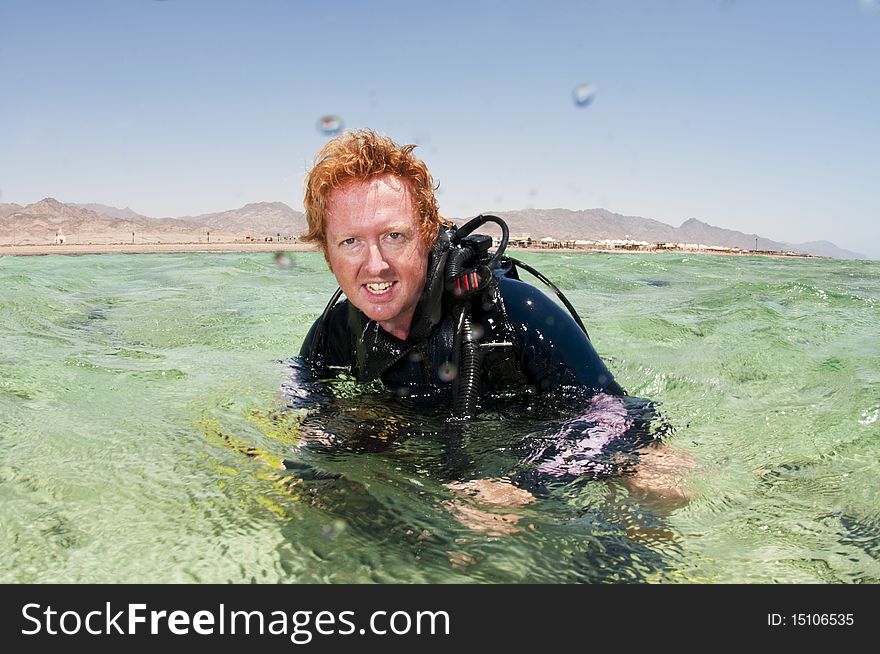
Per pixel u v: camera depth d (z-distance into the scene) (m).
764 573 1.20
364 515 1.33
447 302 1.89
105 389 2.28
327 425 1.83
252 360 2.87
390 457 1.63
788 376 2.72
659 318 4.03
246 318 4.13
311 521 1.31
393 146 1.71
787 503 1.48
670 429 1.87
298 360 2.39
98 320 4.01
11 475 1.49
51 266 8.84
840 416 2.10
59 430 1.80
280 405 2.00
